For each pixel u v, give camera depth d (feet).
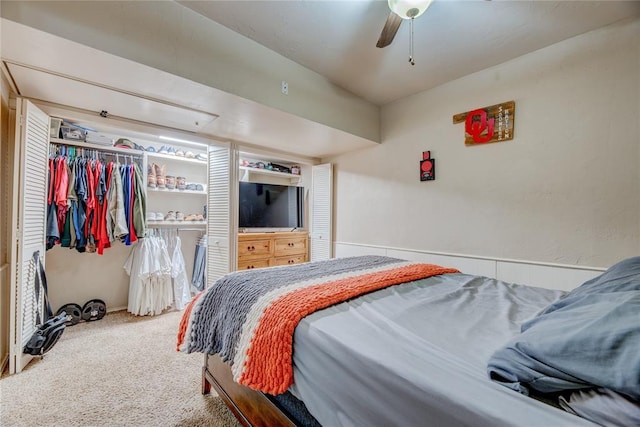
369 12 5.82
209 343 4.52
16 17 4.17
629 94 5.84
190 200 12.67
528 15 5.82
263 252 12.06
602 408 1.76
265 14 5.92
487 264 7.81
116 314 10.02
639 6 5.53
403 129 9.85
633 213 5.78
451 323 3.46
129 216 9.70
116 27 4.99
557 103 6.71
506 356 2.28
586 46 6.32
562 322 2.34
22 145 6.07
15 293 6.04
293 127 8.79
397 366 2.42
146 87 6.15
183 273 11.02
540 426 1.73
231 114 7.68
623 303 2.18
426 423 2.09
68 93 6.45
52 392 5.44
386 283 4.96
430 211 9.09
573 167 6.48
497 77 7.67
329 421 2.74
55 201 8.16
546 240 6.85
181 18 5.72
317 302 3.82
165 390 5.58
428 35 6.49
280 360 3.31
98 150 9.78
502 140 7.55
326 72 8.21
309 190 14.44
